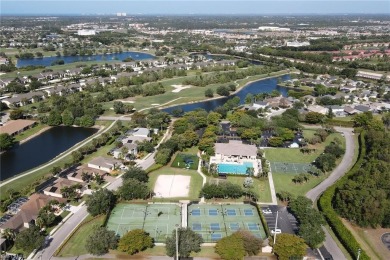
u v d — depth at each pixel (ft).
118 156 603.67
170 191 500.33
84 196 483.10
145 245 369.50
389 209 416.05
